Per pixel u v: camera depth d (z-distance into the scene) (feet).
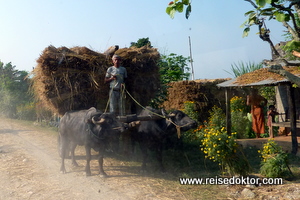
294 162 25.49
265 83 26.81
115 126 20.57
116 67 25.55
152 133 23.32
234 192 18.83
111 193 17.99
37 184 19.57
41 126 47.67
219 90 49.96
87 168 21.58
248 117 40.27
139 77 27.78
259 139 35.45
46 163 25.07
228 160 21.40
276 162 21.09
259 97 37.22
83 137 21.29
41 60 24.68
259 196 18.13
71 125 22.11
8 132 42.01
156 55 28.12
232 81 32.45
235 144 21.58
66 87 25.35
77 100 25.93
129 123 21.77
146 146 23.59
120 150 27.94
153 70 28.43
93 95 26.61
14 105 57.06
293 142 27.91
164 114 23.38
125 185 19.54
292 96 27.68
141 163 25.58
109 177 21.29
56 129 44.96
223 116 43.04
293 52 13.33
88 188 18.81
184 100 47.88
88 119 20.56
